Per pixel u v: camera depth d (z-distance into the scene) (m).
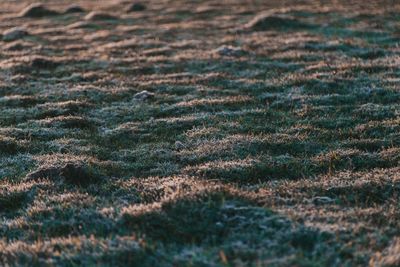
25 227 9.33
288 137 13.28
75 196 10.36
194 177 11.16
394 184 10.23
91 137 14.42
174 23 33.59
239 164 11.62
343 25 29.59
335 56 22.31
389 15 31.67
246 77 19.89
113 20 35.66
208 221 8.67
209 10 38.00
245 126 14.35
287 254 7.62
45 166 11.77
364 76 18.69
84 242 8.24
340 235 8.08
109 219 9.16
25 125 15.28
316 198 9.77
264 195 9.76
